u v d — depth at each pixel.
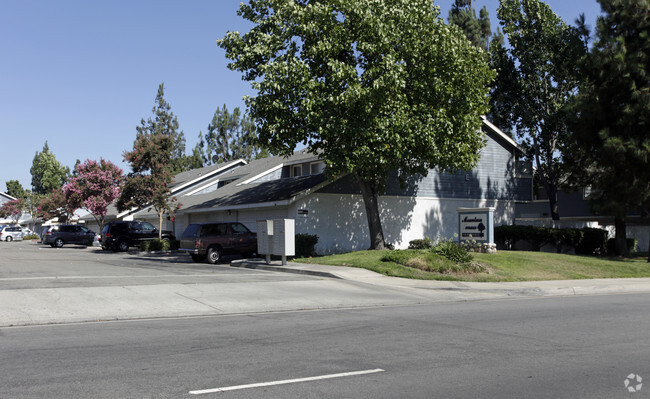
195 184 47.72
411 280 17.64
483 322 10.40
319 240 27.80
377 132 21.81
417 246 28.64
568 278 19.38
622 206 24.97
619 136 24.36
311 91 21.22
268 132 22.73
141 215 45.50
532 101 38.22
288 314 11.72
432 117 22.86
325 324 10.21
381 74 21.19
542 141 38.56
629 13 24.55
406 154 23.41
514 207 34.88
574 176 28.92
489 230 23.27
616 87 24.83
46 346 8.08
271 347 8.03
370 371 6.61
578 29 30.31
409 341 8.49
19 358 7.26
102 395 5.59
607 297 15.35
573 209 39.94
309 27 21.31
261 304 12.91
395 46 22.86
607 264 22.25
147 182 35.59
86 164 46.03
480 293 15.96
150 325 10.15
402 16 21.94
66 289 13.66
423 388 5.92
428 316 11.26
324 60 21.92
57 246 46.38
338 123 21.22
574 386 6.05
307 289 15.27
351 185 29.00
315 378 6.27
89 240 47.81
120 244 37.59
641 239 32.06
